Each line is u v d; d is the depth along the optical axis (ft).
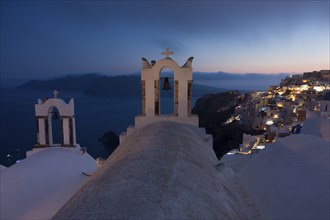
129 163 10.61
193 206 8.25
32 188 26.14
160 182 8.77
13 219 21.20
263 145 114.93
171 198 7.94
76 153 39.17
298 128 84.02
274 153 22.16
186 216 7.37
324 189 15.07
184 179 9.98
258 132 183.83
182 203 8.00
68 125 40.60
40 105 40.22
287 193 16.44
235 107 281.33
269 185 18.24
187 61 29.01
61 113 40.32
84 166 36.94
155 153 11.72
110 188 8.32
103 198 7.62
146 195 7.63
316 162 18.10
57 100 40.16
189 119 28.45
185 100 28.73
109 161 14.52
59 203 25.25
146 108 29.07
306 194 15.52
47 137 41.01
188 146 15.72
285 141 23.57
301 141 22.35
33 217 22.21
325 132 50.75
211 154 18.80
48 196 26.17
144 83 28.89
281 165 19.75
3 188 24.06
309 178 16.69
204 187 10.59
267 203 16.70
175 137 16.22
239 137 191.01
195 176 11.09
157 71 28.68
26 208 23.16
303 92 247.91
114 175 9.55
